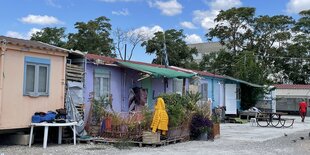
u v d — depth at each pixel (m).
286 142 16.02
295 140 16.61
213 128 16.69
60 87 14.95
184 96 17.19
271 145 14.94
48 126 13.52
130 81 19.28
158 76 18.88
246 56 41.12
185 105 16.69
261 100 36.12
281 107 47.12
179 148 13.68
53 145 13.94
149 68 19.00
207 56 58.06
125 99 18.83
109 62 17.52
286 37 53.56
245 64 35.84
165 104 15.44
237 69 37.25
